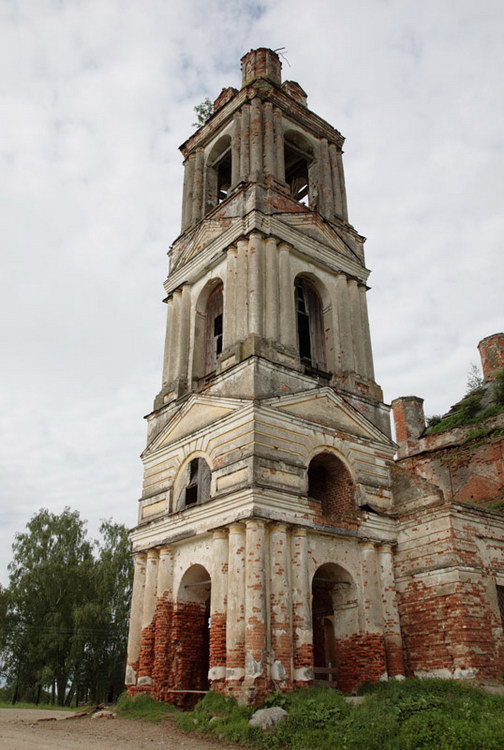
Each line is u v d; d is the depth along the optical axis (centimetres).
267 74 2956
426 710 1324
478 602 1886
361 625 1925
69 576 4338
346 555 1989
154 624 2058
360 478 2145
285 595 1731
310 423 2059
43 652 4050
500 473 2855
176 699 1912
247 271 2277
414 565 2016
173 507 2159
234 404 2012
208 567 1920
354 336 2483
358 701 1535
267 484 1844
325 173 2833
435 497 2059
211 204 2852
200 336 2517
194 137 3022
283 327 2211
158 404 2455
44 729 1641
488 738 1100
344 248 2633
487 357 3444
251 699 1569
